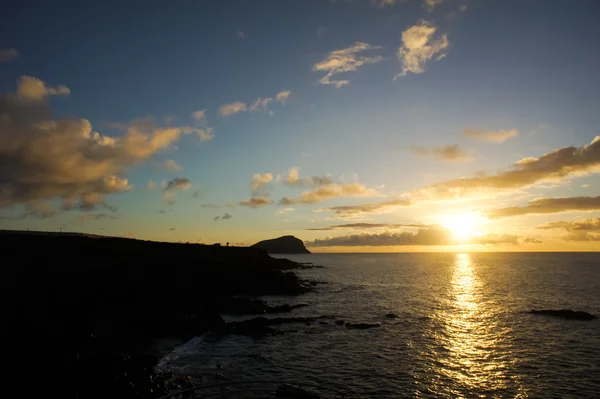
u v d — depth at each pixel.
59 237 67.75
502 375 25.52
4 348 19.67
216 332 36.53
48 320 25.70
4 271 40.94
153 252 70.88
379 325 40.50
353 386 23.59
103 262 53.97
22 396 16.84
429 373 26.02
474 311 49.56
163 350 30.02
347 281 92.56
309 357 29.59
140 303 39.44
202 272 61.41
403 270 136.12
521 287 76.12
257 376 25.14
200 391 22.09
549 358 29.12
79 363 20.36
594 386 23.41
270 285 67.44
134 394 19.58
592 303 55.50
